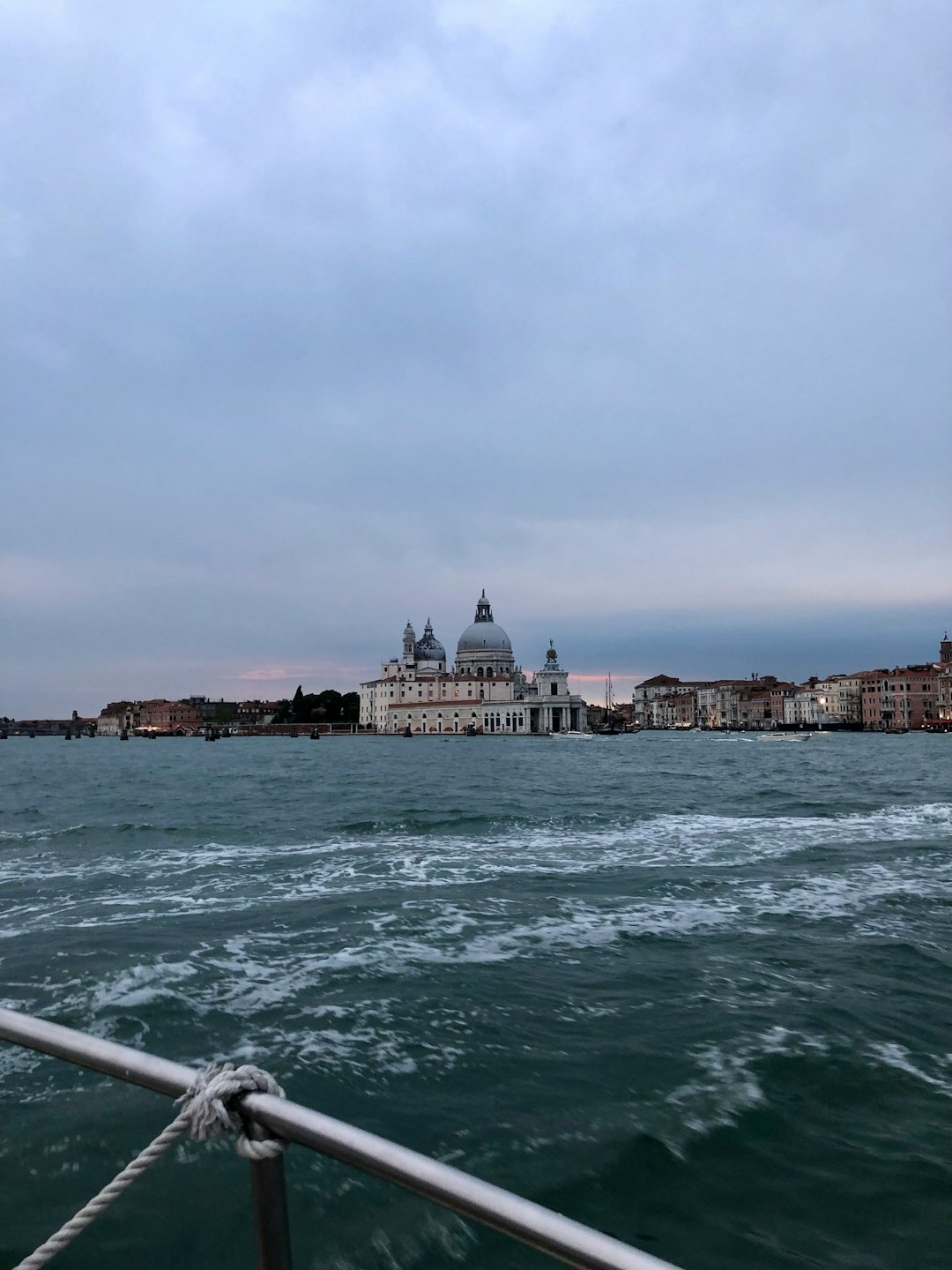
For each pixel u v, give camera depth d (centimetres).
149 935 2027
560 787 6638
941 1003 1553
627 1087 1240
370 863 2992
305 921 2152
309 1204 967
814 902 2311
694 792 5956
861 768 9081
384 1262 878
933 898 2348
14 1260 875
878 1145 1082
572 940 1966
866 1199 979
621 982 1680
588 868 2831
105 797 6094
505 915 2197
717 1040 1393
